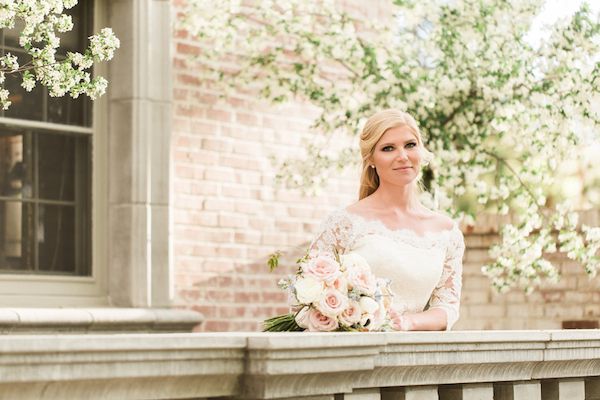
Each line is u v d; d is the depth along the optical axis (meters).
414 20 8.99
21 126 7.46
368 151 4.48
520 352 3.93
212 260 8.23
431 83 8.62
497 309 10.31
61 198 7.65
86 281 7.67
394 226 4.43
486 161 8.84
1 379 2.46
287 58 8.80
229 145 8.40
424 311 4.47
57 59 7.59
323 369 3.14
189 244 8.11
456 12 8.89
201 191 8.21
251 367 3.01
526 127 8.70
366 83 8.59
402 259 4.36
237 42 8.52
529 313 10.17
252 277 8.46
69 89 4.97
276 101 8.56
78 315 7.25
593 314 9.88
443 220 4.56
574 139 8.87
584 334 4.18
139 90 7.78
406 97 8.53
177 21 8.20
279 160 8.72
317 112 9.00
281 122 8.75
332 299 3.78
